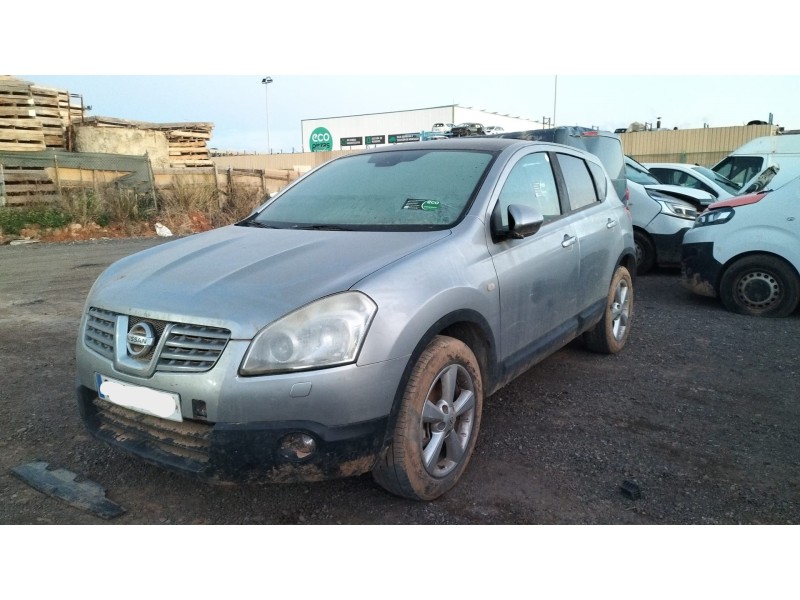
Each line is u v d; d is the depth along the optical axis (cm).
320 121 5931
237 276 278
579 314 443
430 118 5150
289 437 246
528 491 305
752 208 655
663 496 301
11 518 280
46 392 430
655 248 903
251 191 1842
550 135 841
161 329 263
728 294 673
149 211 1606
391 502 295
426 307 276
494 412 402
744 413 400
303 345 246
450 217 336
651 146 3344
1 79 1493
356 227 343
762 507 292
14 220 1398
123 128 1762
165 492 304
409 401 271
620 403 416
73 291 787
